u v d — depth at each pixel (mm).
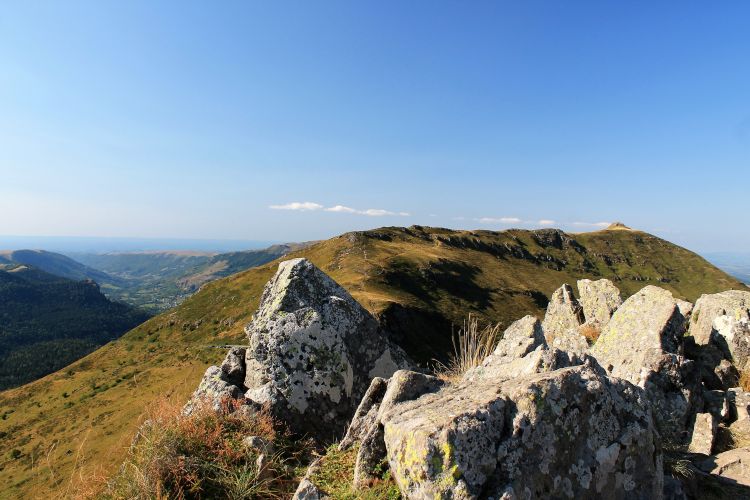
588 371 5562
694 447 8406
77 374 112375
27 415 85250
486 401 5027
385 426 5465
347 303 9922
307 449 7746
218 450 6660
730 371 11031
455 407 5145
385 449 5797
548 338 19547
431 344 90938
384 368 9867
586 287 19562
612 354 11227
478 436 4633
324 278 10297
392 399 6184
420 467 4543
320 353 9031
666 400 9133
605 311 18344
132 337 138625
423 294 132875
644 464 5414
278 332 9094
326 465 6457
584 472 4977
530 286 179750
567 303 19938
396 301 101750
